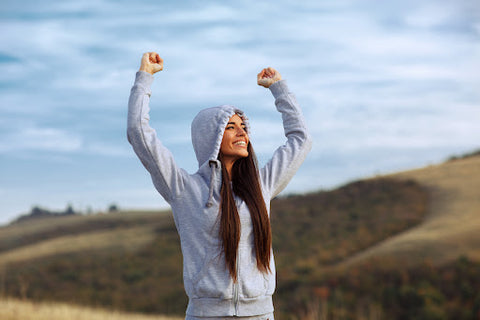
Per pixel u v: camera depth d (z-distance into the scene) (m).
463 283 27.12
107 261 52.88
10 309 10.41
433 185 55.84
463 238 35.03
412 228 43.62
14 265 53.88
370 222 48.66
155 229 67.62
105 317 13.12
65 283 45.28
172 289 40.12
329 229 49.69
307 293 29.61
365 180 64.00
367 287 29.27
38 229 81.94
